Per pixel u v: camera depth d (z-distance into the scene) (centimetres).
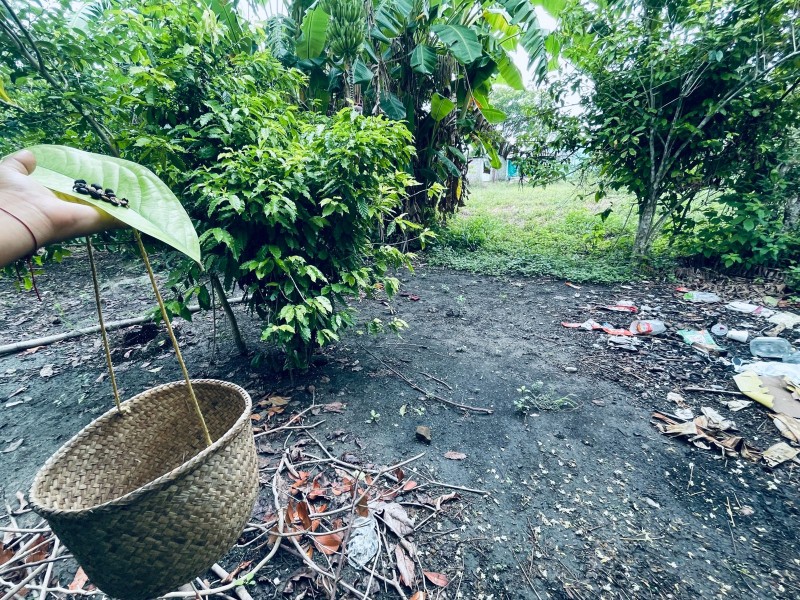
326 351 310
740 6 388
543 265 513
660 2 440
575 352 307
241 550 152
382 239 328
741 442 203
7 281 511
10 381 285
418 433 212
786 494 177
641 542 157
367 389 259
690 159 478
